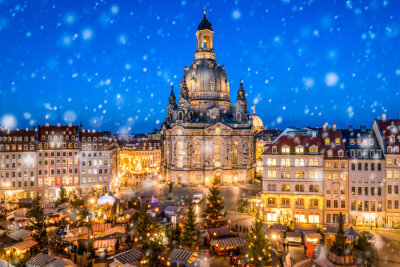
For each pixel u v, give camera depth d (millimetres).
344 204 87250
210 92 176125
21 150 120625
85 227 74188
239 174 167000
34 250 66375
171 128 166750
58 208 90000
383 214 85625
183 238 68188
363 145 89938
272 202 90688
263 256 56812
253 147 173750
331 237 70750
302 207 88812
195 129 160125
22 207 92438
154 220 75562
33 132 124438
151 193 137625
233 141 167500
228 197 127000
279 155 90000
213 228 74688
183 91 170000
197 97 176375
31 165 122125
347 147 89938
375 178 86062
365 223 86188
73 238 69750
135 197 118750
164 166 172500
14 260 58594
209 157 162000
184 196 131125
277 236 71750
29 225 76375
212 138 162500
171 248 70812
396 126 89375
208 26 184000
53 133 126750
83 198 118250
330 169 87688
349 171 86938
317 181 88000
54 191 125000
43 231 77438
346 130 95250
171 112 183375
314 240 69250
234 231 81500
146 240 65312
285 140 92312
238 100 177000
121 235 76250
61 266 52969
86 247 66688
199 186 157125
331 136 91562
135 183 164375
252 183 168500
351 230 69438
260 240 57344
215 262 63938
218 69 180500
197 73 177500
